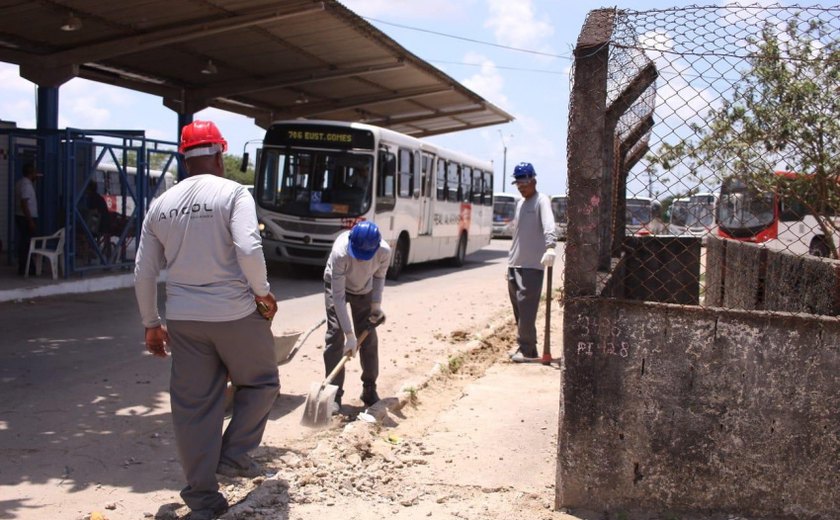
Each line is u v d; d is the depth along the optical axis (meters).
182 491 4.65
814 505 4.61
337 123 18.16
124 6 13.72
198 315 4.47
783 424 4.60
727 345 4.62
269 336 4.75
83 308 12.83
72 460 5.79
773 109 5.60
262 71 19.59
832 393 4.55
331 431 6.66
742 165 5.82
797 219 7.04
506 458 5.97
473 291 17.56
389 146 18.64
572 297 4.79
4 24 14.42
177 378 4.56
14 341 10.04
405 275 21.75
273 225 18.14
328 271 7.12
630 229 5.76
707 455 4.68
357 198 17.88
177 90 20.44
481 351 10.45
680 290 7.93
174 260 4.55
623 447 4.76
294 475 5.28
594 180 4.76
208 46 16.98
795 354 4.57
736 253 8.42
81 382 8.08
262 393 4.81
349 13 14.90
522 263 9.55
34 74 16.08
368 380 7.36
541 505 5.01
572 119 4.78
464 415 7.14
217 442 4.60
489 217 29.58
